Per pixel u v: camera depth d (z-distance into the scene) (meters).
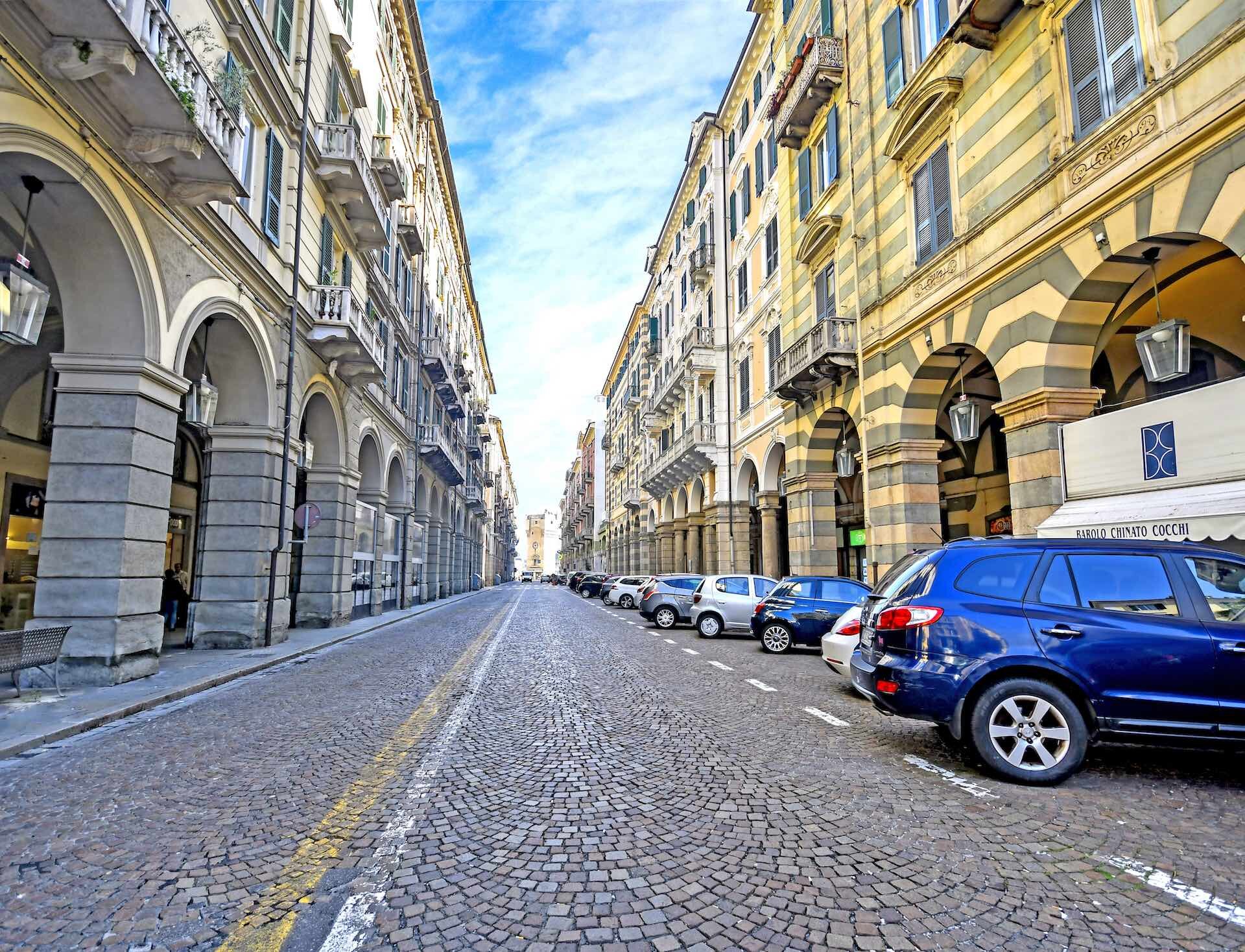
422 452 30.06
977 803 4.52
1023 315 10.66
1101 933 2.93
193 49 10.32
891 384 14.61
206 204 10.53
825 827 4.11
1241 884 3.35
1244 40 7.22
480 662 11.81
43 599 8.79
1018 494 10.60
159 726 6.96
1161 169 8.22
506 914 3.10
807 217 19.42
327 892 3.31
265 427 13.63
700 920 3.05
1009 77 11.09
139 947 2.83
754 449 25.06
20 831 4.09
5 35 6.80
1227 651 4.74
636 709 7.70
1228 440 7.52
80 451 9.06
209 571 13.30
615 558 65.25
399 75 25.44
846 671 8.68
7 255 9.71
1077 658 4.91
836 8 17.64
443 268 37.25
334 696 8.58
